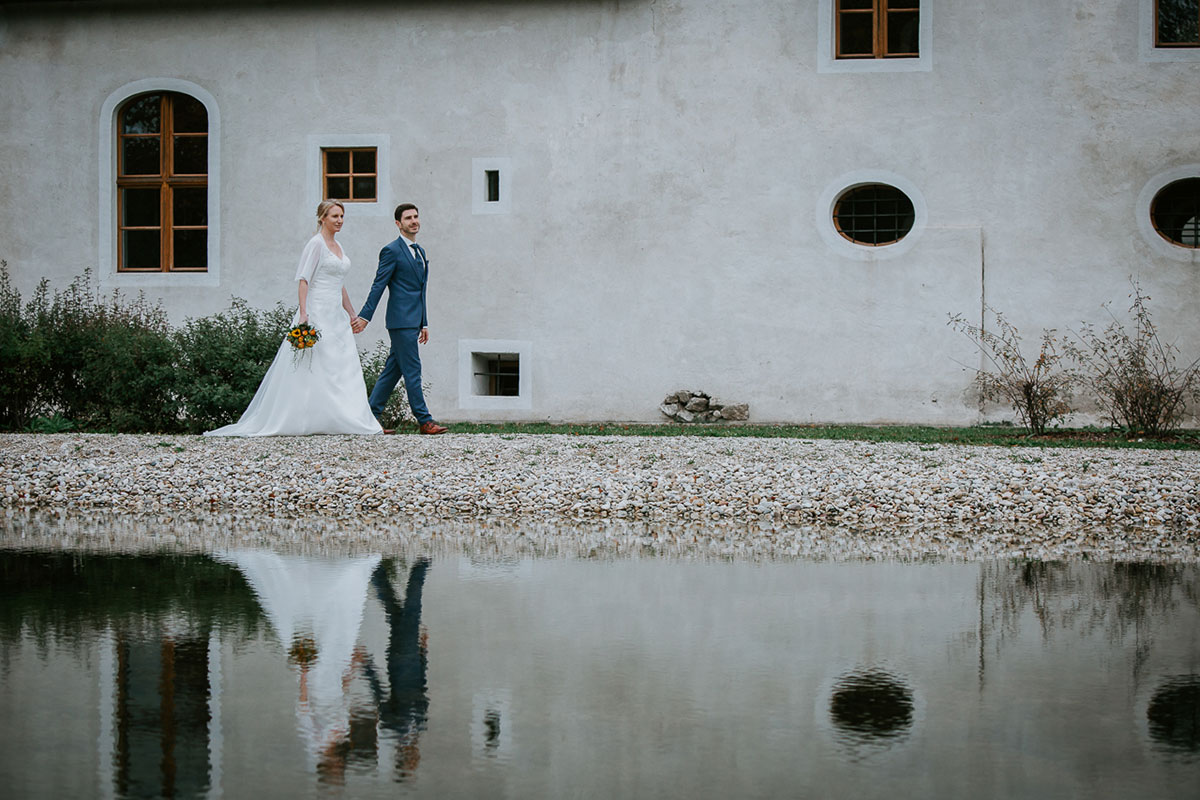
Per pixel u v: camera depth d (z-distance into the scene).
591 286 13.98
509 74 14.11
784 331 13.68
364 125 14.37
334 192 14.57
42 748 3.09
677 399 13.84
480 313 14.17
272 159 14.50
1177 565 5.83
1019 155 13.30
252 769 2.94
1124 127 13.19
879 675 3.78
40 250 14.78
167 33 14.63
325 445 9.65
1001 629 4.41
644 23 13.85
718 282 13.78
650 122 13.88
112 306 14.62
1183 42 13.25
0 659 3.96
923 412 13.46
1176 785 2.81
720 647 4.13
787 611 4.73
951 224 13.41
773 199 13.68
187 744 3.12
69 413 12.16
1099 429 12.61
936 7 13.39
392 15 14.29
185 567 5.66
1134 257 13.19
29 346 11.69
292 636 4.29
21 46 14.82
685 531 6.91
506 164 14.12
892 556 6.07
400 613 4.66
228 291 14.55
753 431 12.14
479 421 14.18
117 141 14.77
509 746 3.11
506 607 4.79
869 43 13.63
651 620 4.55
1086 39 13.20
